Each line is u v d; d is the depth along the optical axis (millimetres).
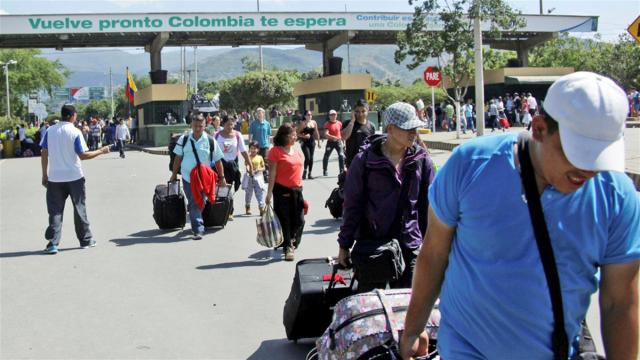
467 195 2555
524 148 2502
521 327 2562
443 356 2766
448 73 28547
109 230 11328
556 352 2570
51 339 6008
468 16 26109
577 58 50812
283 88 66125
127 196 15914
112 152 35188
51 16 34656
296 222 8711
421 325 2959
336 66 39969
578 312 2594
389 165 4879
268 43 40500
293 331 5398
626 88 44188
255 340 5859
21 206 14992
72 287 7723
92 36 37875
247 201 12461
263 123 15531
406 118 4828
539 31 40188
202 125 10406
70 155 9562
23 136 35625
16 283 7961
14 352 5703
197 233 10289
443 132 36375
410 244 4910
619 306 2592
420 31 27453
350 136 10133
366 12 37312
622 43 44438
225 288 7488
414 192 4926
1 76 76312
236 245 9758
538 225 2457
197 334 6039
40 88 82312
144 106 40219
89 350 5715
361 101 10094
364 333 3469
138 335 6055
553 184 2418
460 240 2668
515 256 2508
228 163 12094
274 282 7691
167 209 10922
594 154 2229
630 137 24328
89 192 16828
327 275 5277
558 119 2277
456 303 2699
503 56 54375
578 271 2521
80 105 130875
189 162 10336
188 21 36000
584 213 2459
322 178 17672
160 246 9867
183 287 7578
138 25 35500
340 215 10836
